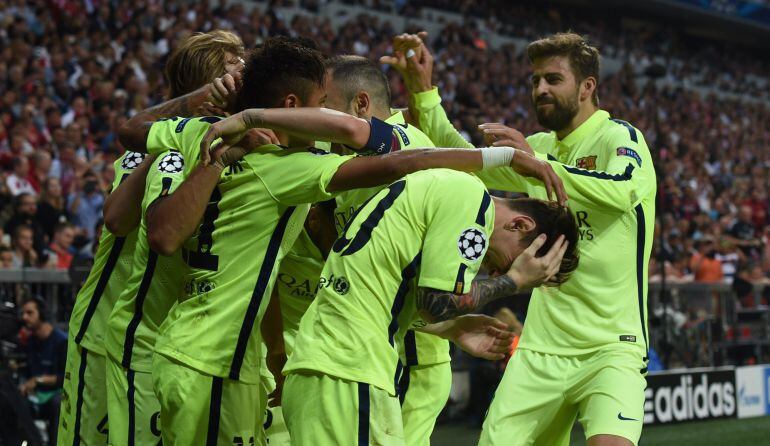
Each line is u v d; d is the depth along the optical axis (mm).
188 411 2525
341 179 2467
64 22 12227
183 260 2652
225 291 2551
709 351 8906
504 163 2510
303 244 3209
